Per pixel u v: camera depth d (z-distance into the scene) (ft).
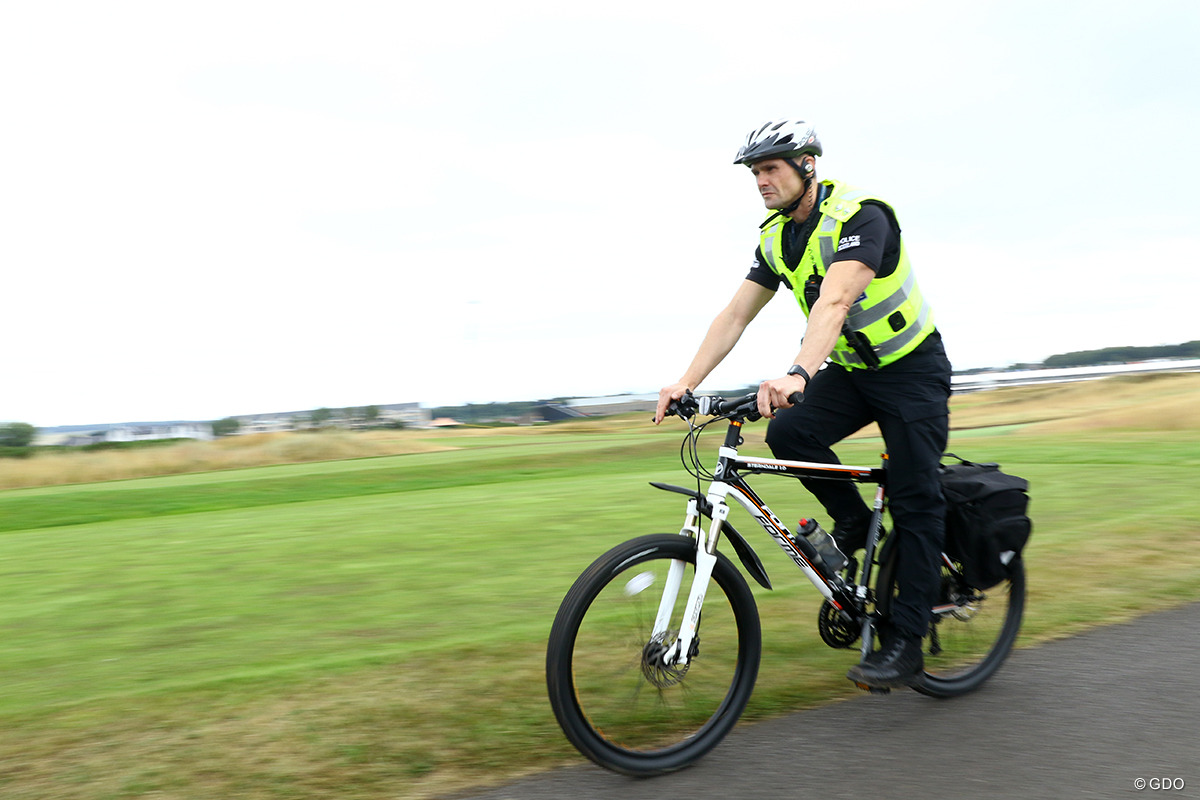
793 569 16.66
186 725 9.29
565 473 46.80
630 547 8.14
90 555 23.09
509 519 25.82
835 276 8.88
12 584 19.08
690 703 8.55
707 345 10.30
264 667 11.82
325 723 9.20
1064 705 9.42
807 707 9.57
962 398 99.66
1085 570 15.40
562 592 15.98
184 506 38.32
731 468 8.86
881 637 9.74
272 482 46.88
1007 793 7.44
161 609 15.94
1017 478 10.54
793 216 9.46
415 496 35.55
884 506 10.07
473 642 12.22
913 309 9.52
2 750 8.80
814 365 8.52
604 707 8.02
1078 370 111.65
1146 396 86.69
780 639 11.94
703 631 8.65
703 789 7.70
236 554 21.94
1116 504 23.80
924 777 7.80
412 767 8.13
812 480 9.80
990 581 10.14
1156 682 9.98
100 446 81.41
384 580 17.65
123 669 12.10
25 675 11.92
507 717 9.30
